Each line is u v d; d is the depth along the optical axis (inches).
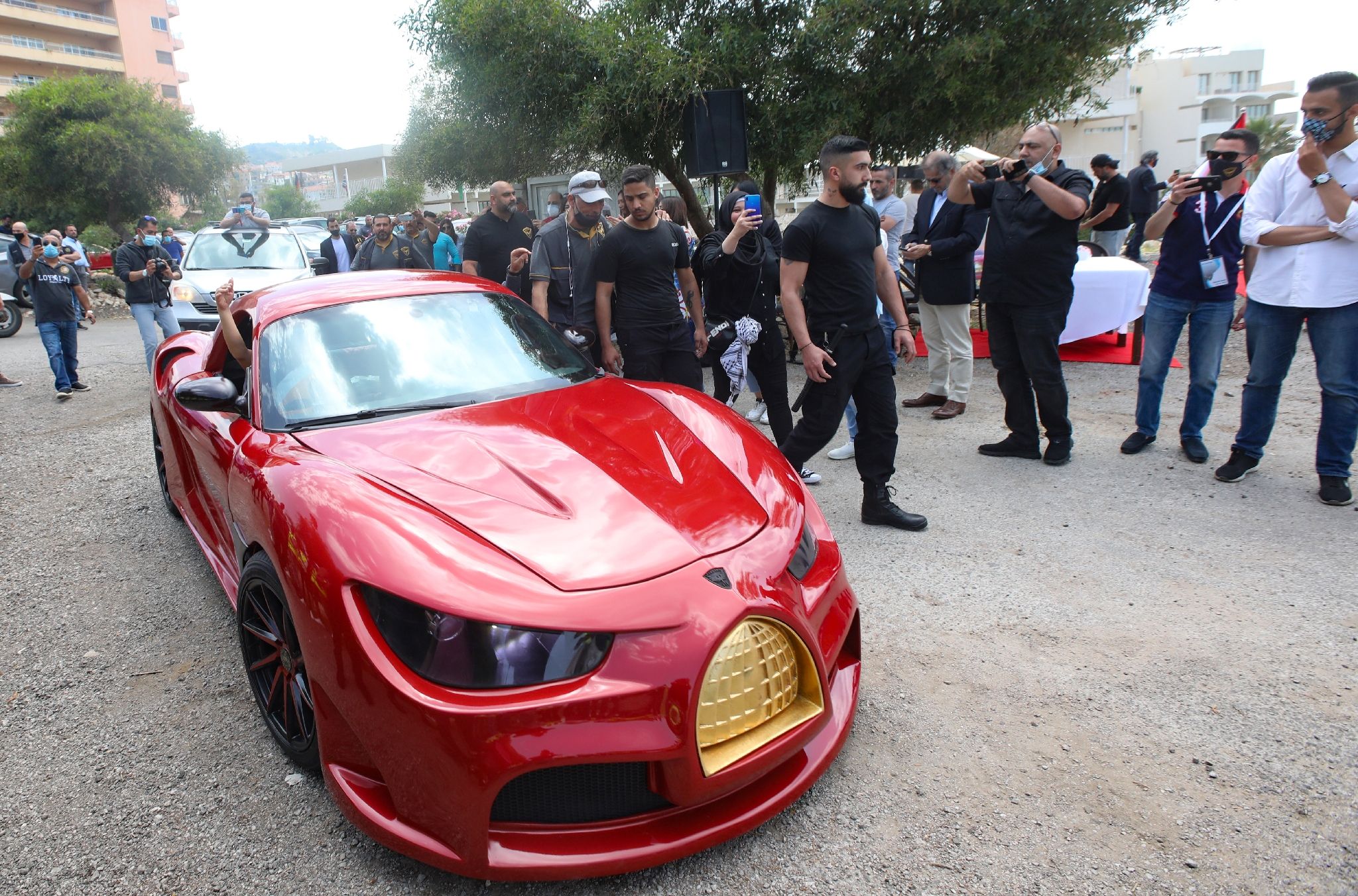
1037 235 175.3
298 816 85.7
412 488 82.4
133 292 307.1
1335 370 155.1
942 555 143.7
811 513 96.3
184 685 112.0
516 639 67.8
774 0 340.2
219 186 1300.4
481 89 365.1
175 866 79.4
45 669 117.6
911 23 321.4
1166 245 181.9
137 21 2571.4
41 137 1126.4
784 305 143.9
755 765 74.2
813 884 74.5
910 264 321.1
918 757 91.2
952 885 73.7
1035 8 317.4
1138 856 76.2
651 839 72.2
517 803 70.9
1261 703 98.5
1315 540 143.9
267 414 103.2
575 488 84.0
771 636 77.1
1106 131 2150.6
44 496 193.8
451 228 476.1
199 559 153.9
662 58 324.2
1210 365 181.5
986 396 255.6
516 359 118.9
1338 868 74.0
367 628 71.4
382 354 111.7
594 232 198.1
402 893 75.0
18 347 454.6
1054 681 104.8
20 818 87.1
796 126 339.9
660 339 175.0
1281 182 159.2
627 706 67.9
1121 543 146.0
